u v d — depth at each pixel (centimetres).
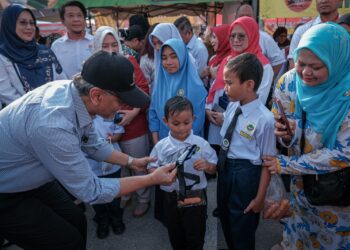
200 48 370
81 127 150
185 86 246
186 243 219
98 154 196
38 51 266
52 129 133
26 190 159
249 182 194
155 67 280
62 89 148
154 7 923
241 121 194
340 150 148
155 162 215
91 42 313
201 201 202
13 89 248
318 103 150
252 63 184
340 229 169
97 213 265
